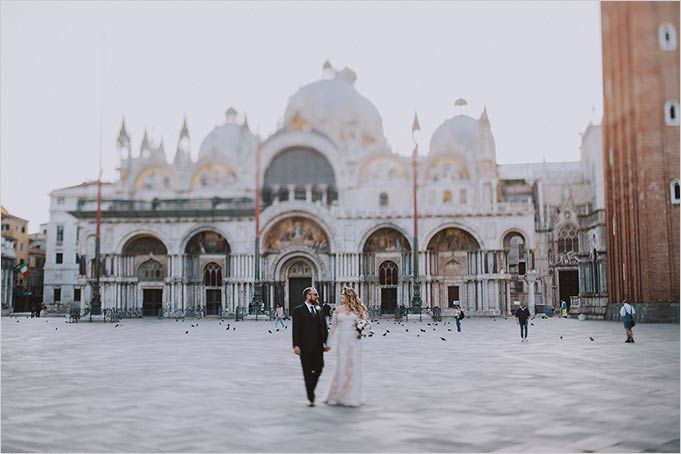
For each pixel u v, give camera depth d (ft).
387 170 296.71
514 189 306.96
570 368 73.41
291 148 296.92
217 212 270.67
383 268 273.13
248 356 91.35
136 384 63.46
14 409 50.65
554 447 38.45
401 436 41.24
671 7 184.24
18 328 178.70
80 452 38.50
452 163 297.53
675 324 168.76
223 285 274.16
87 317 245.86
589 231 277.64
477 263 263.70
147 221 274.36
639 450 37.76
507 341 117.19
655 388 58.49
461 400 53.06
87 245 279.69
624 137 190.60
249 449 38.73
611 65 194.70
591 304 225.97
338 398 51.42
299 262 276.21
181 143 302.66
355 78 326.24
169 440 40.88
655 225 179.01
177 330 166.09
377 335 137.18
